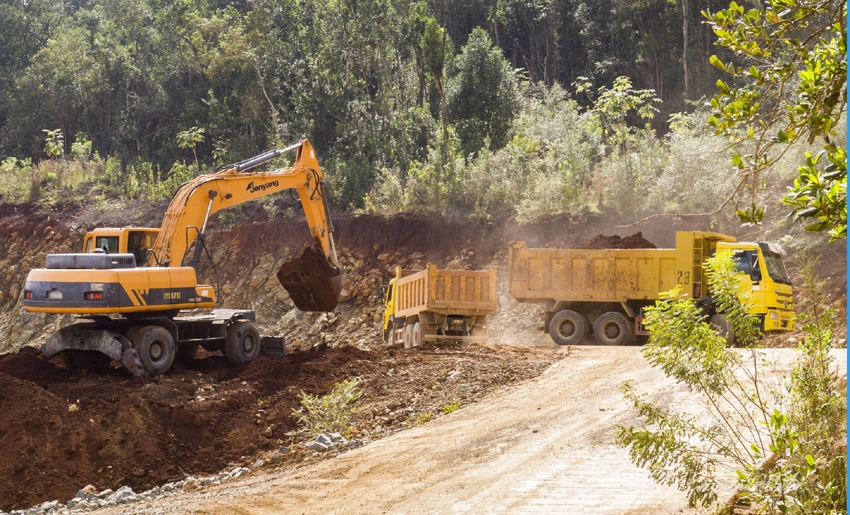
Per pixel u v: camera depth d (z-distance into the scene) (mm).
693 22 61500
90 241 23984
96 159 57375
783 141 4930
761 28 5016
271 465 13898
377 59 56094
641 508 8352
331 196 43875
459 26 74000
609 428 12133
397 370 18297
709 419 11273
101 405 15469
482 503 8992
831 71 4707
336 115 53594
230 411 16219
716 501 7793
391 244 39031
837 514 5594
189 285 19141
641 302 24312
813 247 27578
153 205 50312
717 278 7559
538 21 73062
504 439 12062
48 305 17984
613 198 34906
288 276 22531
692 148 33438
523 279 24766
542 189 36969
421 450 11992
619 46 68062
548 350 20578
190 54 68125
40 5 84688
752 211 5062
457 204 39438
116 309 17938
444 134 46000
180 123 68125
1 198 52719
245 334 20672
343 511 9219
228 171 21281
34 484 14023
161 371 18422
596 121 45312
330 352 20297
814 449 6297
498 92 51125
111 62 71812
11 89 75938
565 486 9438
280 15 63719
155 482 14453
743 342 7461
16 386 15438
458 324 23391
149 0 75188
